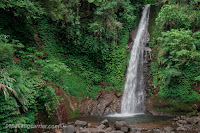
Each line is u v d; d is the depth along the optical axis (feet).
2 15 27.40
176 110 32.17
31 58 28.89
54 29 35.76
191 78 32.42
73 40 37.73
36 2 27.12
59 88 29.71
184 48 32.55
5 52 19.63
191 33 34.32
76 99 32.45
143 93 38.60
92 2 38.70
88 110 33.58
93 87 37.19
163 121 27.84
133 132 21.95
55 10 30.81
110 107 36.83
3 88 16.66
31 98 21.56
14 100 18.13
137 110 38.22
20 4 23.40
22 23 30.32
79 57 37.81
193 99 31.01
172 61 34.60
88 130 22.54
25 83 21.31
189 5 36.81
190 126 23.99
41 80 24.39
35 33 33.01
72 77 34.37
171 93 33.50
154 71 38.65
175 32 31.81
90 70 38.14
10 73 19.77
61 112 27.55
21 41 29.25
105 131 22.25
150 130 22.68
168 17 36.52
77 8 35.94
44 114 23.70
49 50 33.63
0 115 16.92
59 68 26.94
